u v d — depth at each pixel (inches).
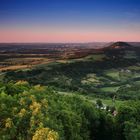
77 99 3223.4
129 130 2783.0
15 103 2212.1
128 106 3115.2
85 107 2989.7
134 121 2915.8
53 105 2437.3
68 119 2332.7
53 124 2054.6
